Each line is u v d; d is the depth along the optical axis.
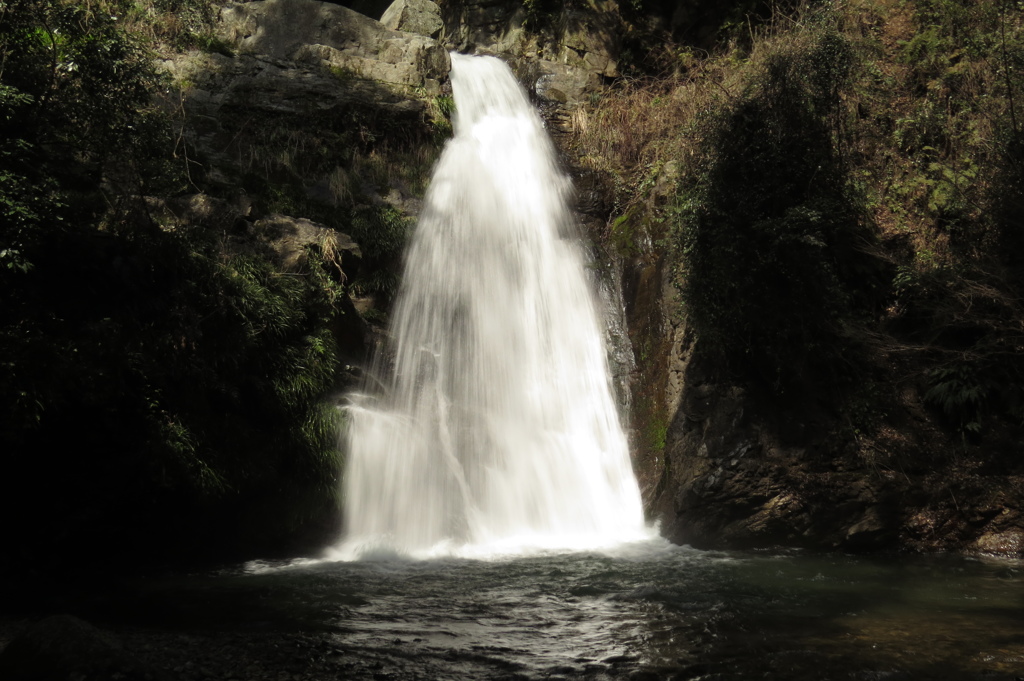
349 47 17.83
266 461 12.03
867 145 14.67
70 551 10.55
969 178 13.88
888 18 16.44
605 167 18.50
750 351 13.02
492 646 7.32
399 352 14.70
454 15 24.16
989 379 12.73
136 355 10.62
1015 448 12.42
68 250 10.52
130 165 12.07
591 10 22.67
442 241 16.17
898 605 8.84
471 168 17.64
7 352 9.08
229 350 11.91
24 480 10.04
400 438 13.40
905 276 13.20
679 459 13.05
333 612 8.52
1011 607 8.75
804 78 13.84
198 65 16.44
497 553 11.94
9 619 8.20
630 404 14.63
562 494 13.89
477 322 15.70
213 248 12.68
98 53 10.60
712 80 17.66
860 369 13.09
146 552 11.16
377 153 17.08
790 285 12.94
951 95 15.02
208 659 6.80
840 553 11.98
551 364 15.35
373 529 12.73
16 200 9.29
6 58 10.04
